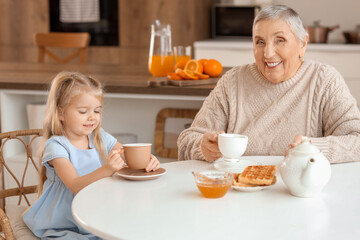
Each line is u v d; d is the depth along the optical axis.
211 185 1.21
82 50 3.79
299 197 1.25
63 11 4.79
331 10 4.73
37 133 1.90
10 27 4.91
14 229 1.62
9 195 1.86
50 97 1.65
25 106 2.69
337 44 4.21
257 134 1.84
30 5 4.84
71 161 1.65
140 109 2.68
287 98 1.83
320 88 1.81
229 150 1.47
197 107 2.61
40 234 1.57
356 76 4.13
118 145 1.85
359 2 4.65
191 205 1.19
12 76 2.69
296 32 1.72
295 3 4.80
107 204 1.20
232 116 1.90
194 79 2.39
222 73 2.71
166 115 2.63
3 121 2.56
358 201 1.22
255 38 1.77
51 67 3.16
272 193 1.28
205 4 4.85
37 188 1.86
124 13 4.66
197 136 1.78
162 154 2.64
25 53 4.94
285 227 1.06
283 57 1.75
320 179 1.22
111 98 2.70
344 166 1.55
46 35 3.79
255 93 1.88
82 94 1.62
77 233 1.53
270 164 1.54
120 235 1.02
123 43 4.73
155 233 1.03
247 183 1.30
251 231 1.04
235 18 4.66
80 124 1.63
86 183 1.46
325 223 1.08
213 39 4.75
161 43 2.63
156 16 4.59
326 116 1.81
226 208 1.17
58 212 1.58
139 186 1.35
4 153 2.58
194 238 1.00
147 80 2.52
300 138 1.48
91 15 4.74
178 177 1.43
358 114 1.77
